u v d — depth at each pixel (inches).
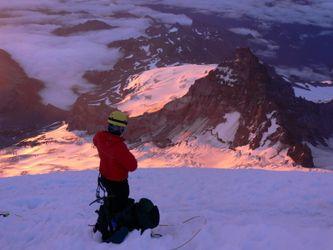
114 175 298.4
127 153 296.0
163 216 382.3
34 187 690.2
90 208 494.0
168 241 302.0
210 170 819.4
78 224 383.2
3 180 794.2
